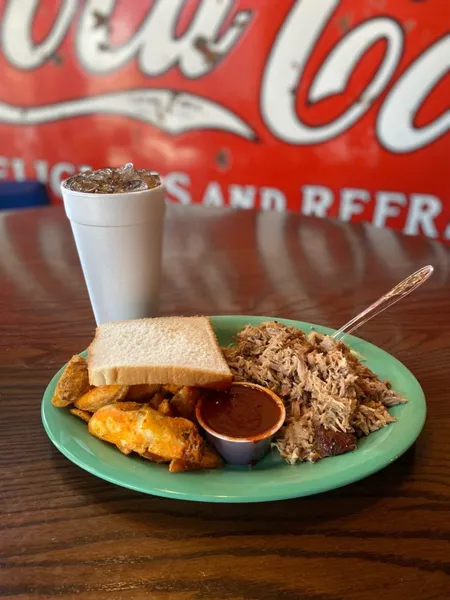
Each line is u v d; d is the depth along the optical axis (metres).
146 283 0.48
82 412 0.35
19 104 1.45
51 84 1.41
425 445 0.34
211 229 0.79
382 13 1.10
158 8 1.25
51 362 0.45
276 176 1.30
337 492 0.30
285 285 0.60
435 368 0.43
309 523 0.28
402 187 1.20
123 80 1.35
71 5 1.32
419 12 1.07
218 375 0.36
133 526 0.28
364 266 0.65
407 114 1.14
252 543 0.27
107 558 0.26
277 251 0.70
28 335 0.50
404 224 1.23
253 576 0.25
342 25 1.13
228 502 0.28
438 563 0.26
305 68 1.19
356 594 0.24
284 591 0.24
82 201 0.43
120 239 0.44
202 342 0.41
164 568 0.26
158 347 0.40
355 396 0.35
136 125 1.38
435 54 1.08
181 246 0.72
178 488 0.28
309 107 1.22
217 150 1.33
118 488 0.31
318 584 0.25
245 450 0.32
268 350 0.40
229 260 0.67
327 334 0.45
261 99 1.25
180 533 0.28
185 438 0.31
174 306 0.55
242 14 1.20
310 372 0.37
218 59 1.25
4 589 0.25
